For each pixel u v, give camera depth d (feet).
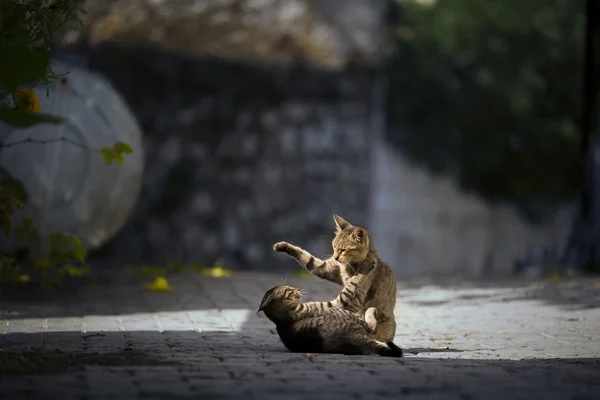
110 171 66.90
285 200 101.71
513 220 128.57
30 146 63.21
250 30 99.19
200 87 101.09
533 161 128.36
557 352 39.83
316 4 107.55
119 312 50.75
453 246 124.77
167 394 27.17
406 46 122.72
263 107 101.50
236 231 101.60
